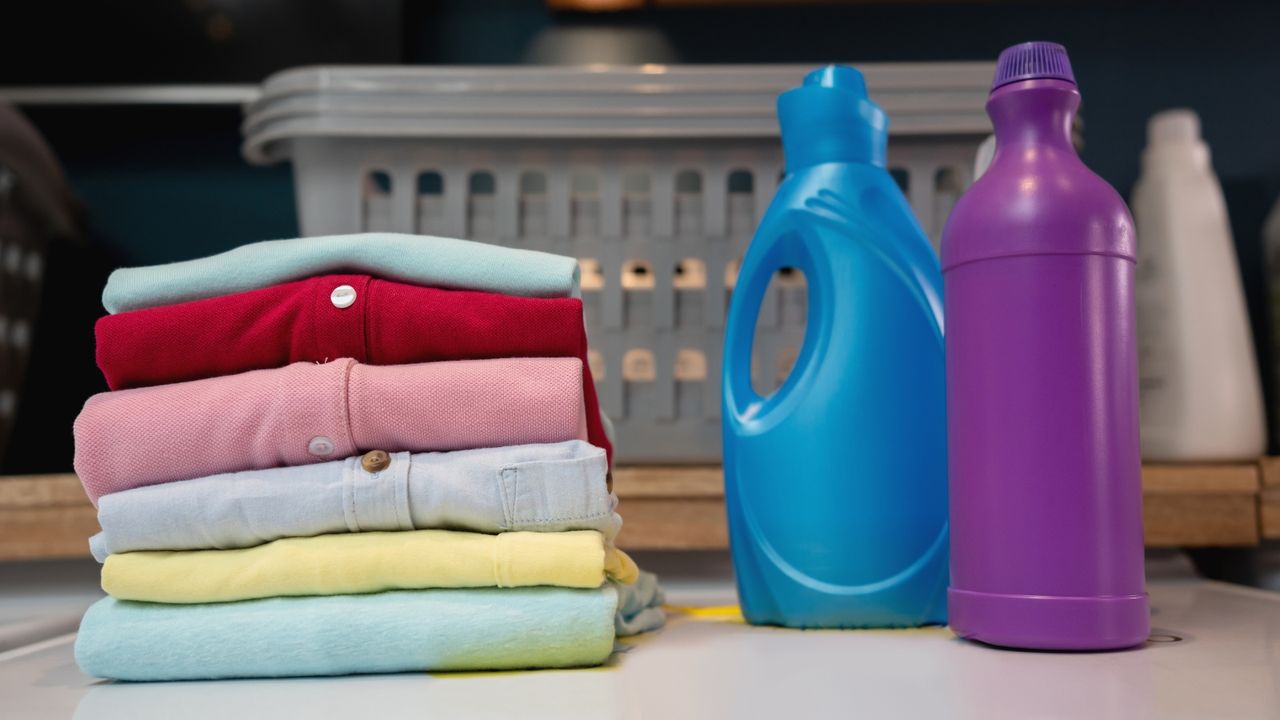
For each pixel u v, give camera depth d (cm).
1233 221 129
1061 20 129
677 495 88
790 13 128
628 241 89
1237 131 129
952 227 57
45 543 91
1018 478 54
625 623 61
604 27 128
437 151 88
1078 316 54
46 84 122
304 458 54
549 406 53
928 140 87
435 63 128
